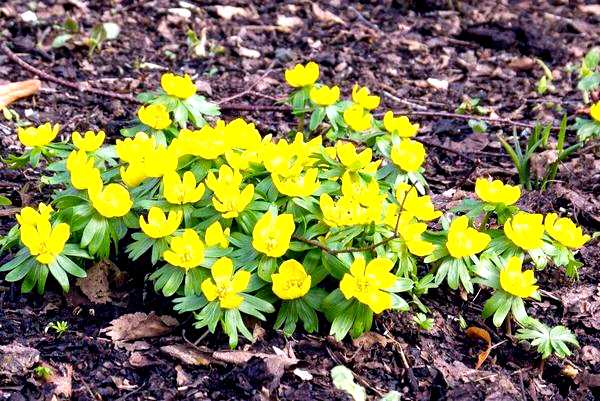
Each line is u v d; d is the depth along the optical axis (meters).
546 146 0.95
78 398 0.69
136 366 0.71
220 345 0.72
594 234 0.84
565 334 0.73
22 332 0.72
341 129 0.85
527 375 0.73
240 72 1.06
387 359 0.72
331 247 0.71
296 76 0.85
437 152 0.95
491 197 0.74
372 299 0.69
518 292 0.71
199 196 0.72
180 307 0.70
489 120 0.99
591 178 0.92
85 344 0.72
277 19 1.21
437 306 0.76
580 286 0.79
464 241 0.71
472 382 0.71
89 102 0.98
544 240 0.74
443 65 1.12
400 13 1.28
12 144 0.90
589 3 1.36
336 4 1.29
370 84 1.06
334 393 0.69
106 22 1.14
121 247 0.76
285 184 0.72
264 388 0.69
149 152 0.73
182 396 0.69
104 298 0.74
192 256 0.70
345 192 0.72
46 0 1.17
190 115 0.83
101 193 0.71
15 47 1.05
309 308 0.71
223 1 1.23
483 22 1.23
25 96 0.97
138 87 1.01
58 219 0.73
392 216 0.72
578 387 0.72
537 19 1.26
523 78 1.09
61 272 0.72
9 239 0.75
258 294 0.71
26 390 0.69
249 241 0.71
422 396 0.70
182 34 1.13
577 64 1.13
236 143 0.74
